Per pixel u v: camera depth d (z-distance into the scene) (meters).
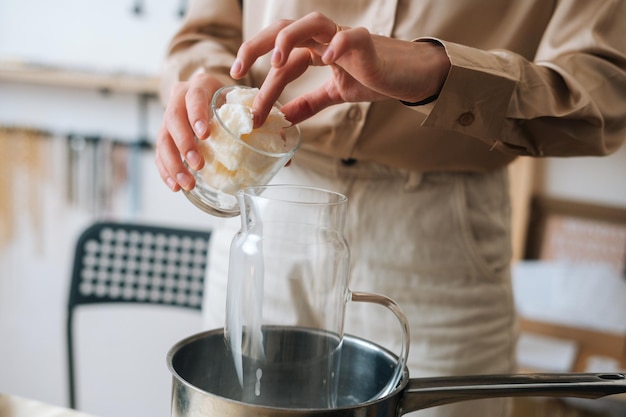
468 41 0.92
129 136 2.34
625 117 0.86
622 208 2.31
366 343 0.63
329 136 0.94
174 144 0.72
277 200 0.55
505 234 1.04
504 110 0.76
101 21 2.32
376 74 0.65
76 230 2.42
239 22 1.09
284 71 0.68
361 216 0.99
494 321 1.02
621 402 1.79
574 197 2.38
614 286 2.00
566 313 1.79
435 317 1.00
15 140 2.40
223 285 1.08
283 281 0.55
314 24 0.62
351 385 0.64
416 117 0.91
